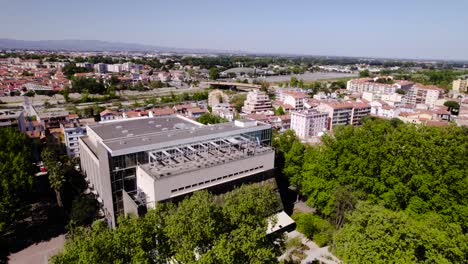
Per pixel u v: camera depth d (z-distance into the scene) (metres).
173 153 62.94
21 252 53.88
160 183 51.22
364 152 56.03
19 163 63.09
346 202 52.25
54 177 66.88
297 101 177.25
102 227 37.22
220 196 59.53
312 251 55.03
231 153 65.50
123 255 31.88
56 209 68.94
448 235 35.78
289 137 85.88
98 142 63.25
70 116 125.81
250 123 79.56
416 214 48.56
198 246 34.25
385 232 35.59
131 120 94.75
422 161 52.12
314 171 63.03
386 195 51.50
